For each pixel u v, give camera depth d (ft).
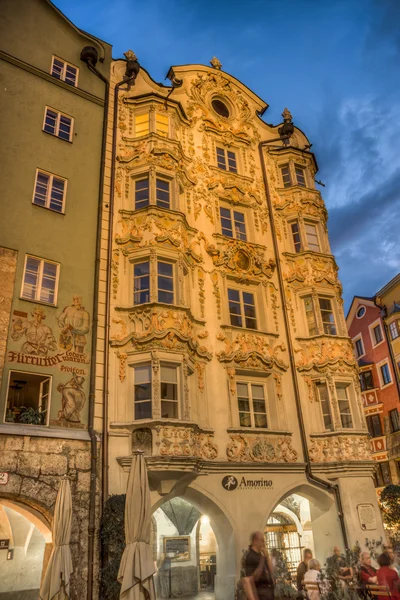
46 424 54.75
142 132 80.53
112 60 83.71
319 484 70.33
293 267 84.48
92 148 73.97
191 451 59.88
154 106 81.46
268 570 32.55
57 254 63.67
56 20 79.10
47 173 67.92
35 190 65.98
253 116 97.45
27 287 60.18
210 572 82.28
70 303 61.98
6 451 50.49
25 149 67.00
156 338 63.10
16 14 74.18
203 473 63.36
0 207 61.41
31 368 55.77
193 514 77.92
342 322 82.17
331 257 86.79
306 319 81.20
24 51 72.90
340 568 50.96
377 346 125.08
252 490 65.98
